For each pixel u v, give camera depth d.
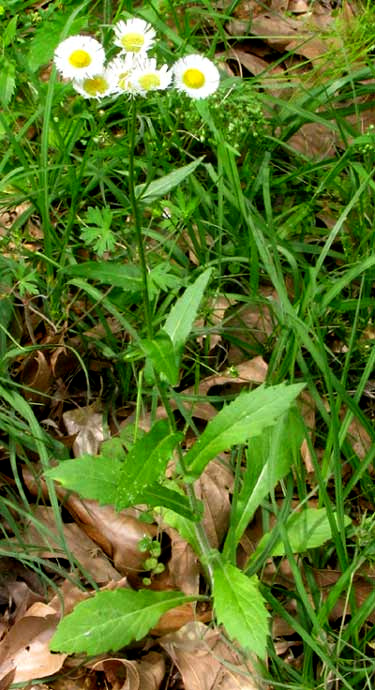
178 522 0.52
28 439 0.54
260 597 0.46
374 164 0.71
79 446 0.58
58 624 0.48
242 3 0.87
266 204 0.63
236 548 0.54
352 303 0.62
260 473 0.53
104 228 0.57
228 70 0.79
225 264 0.66
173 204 0.65
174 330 0.46
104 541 0.54
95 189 0.69
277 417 0.51
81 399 0.61
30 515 0.51
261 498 0.52
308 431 0.59
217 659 0.50
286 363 0.58
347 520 0.52
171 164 0.69
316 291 0.58
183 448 0.58
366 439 0.60
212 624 0.51
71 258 0.62
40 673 0.48
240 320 0.63
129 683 0.48
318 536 0.52
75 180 0.62
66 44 0.40
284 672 0.50
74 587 0.51
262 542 0.52
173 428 0.43
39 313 0.59
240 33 0.84
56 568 0.50
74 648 0.46
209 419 0.59
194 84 0.42
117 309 0.61
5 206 0.62
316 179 0.72
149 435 0.42
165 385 0.54
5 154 0.61
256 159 0.71
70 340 0.61
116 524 0.53
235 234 0.65
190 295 0.47
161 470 0.42
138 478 0.41
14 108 0.69
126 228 0.64
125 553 0.53
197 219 0.63
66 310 0.60
